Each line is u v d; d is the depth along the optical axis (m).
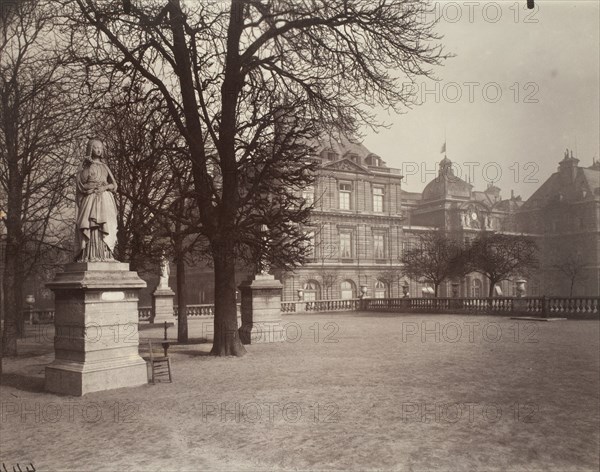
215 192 15.48
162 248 17.28
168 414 8.48
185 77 15.66
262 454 6.37
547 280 34.69
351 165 50.19
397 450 6.38
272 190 15.48
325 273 48.44
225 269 15.88
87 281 10.54
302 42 15.62
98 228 11.27
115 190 11.76
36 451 6.78
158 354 16.38
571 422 7.49
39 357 16.98
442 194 61.50
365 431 7.22
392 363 13.50
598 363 12.94
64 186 17.91
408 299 37.47
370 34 15.25
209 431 7.43
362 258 50.34
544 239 34.62
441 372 11.89
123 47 14.61
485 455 6.13
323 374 11.93
